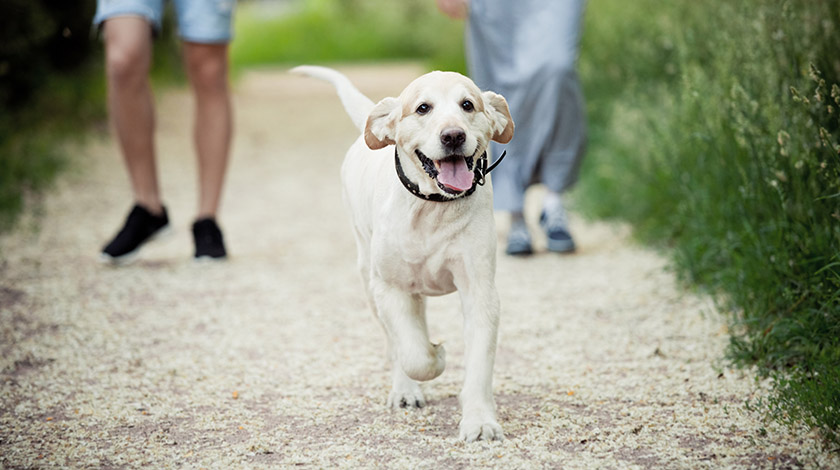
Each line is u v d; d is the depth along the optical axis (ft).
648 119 16.47
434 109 8.70
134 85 15.55
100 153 27.86
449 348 11.87
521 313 13.08
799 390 8.96
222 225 19.88
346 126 36.70
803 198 11.26
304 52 79.56
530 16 16.06
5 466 8.27
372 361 11.30
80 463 8.34
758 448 8.16
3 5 25.55
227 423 9.34
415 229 8.86
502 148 16.38
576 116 16.14
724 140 13.35
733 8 15.11
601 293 13.87
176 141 32.35
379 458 8.32
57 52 31.94
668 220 16.35
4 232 18.31
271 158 29.48
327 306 13.78
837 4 12.12
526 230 16.43
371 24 81.46
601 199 19.15
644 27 21.56
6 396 10.14
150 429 9.19
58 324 12.80
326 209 21.48
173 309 13.61
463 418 8.77
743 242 12.26
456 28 51.42
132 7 15.28
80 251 17.10
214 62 16.17
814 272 10.77
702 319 12.20
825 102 10.59
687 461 7.97
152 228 16.44
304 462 8.28
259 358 11.48
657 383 10.07
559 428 8.90
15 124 27.07
